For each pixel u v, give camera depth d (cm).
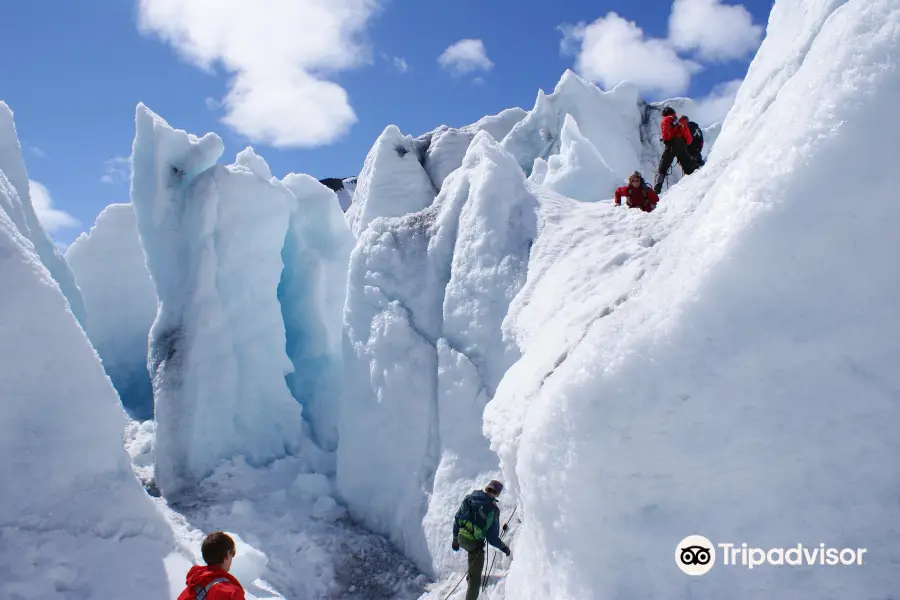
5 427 395
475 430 716
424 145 2589
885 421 219
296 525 845
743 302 242
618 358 266
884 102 220
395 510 793
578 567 278
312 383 1232
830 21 265
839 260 227
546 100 2398
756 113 543
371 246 891
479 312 748
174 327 1058
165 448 991
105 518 410
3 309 408
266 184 1172
